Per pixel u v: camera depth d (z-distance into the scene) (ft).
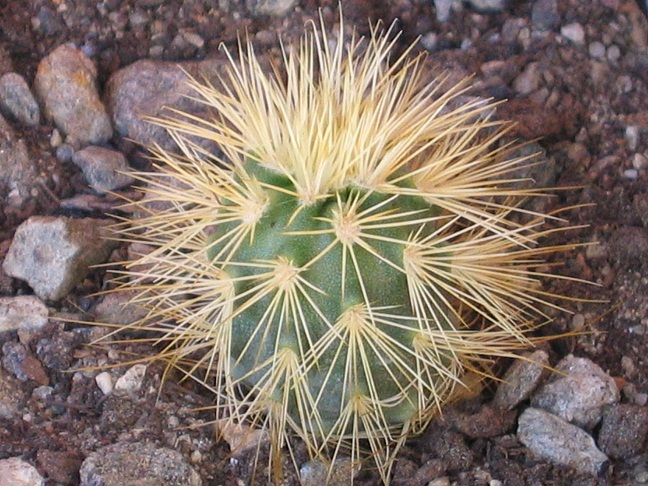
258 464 0.84
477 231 0.93
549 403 0.89
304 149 0.75
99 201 1.01
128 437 0.84
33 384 0.87
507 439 0.87
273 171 0.78
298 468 0.85
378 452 0.86
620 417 0.87
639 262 1.00
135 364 0.89
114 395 0.87
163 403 0.87
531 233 1.00
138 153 1.06
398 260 0.75
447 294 0.84
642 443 0.87
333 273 0.74
